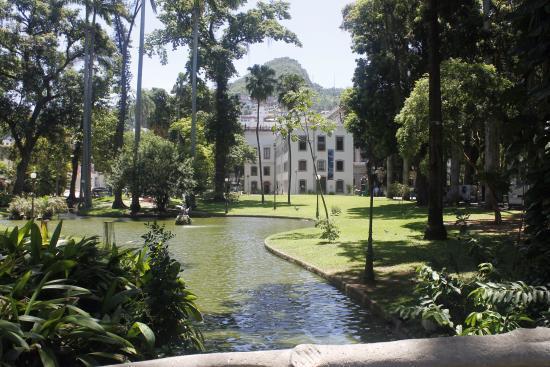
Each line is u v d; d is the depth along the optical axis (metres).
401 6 27.06
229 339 7.15
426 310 5.36
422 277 6.44
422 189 36.56
